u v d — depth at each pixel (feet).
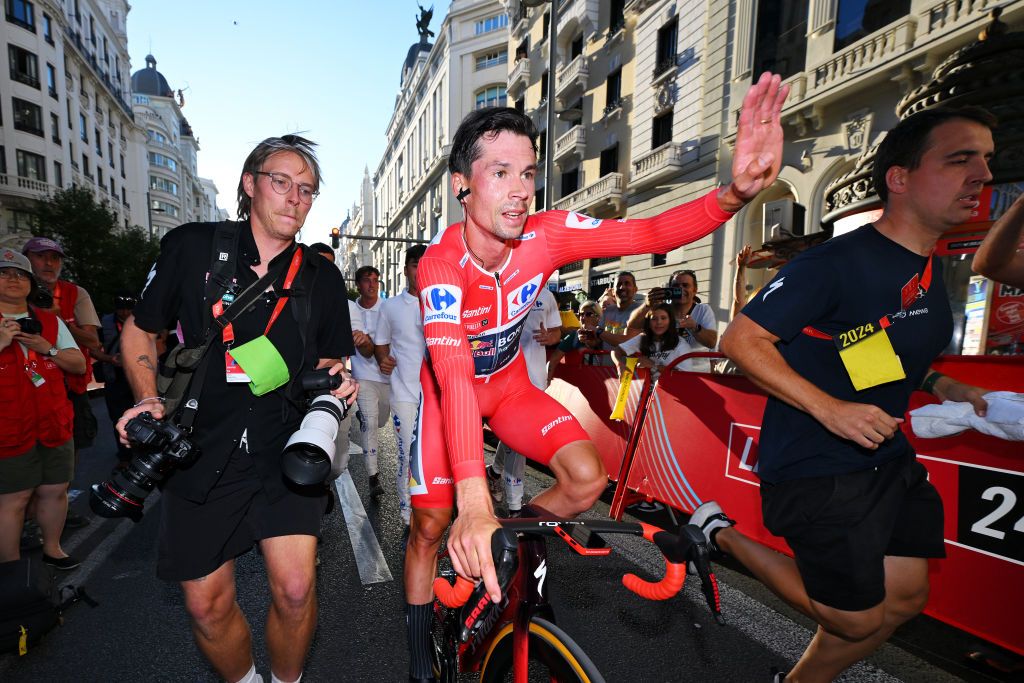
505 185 4.33
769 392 4.52
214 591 4.98
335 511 12.77
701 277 38.09
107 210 76.38
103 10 143.64
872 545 4.35
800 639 7.32
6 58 86.99
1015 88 11.00
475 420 3.70
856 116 28.43
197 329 5.00
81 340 13.21
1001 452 6.31
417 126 170.71
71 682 6.63
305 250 5.61
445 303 4.26
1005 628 6.16
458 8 126.93
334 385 5.18
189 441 4.80
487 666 4.57
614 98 54.44
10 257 8.56
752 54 35.22
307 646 5.35
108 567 9.99
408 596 5.85
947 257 12.40
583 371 15.05
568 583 8.98
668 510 10.93
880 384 4.56
